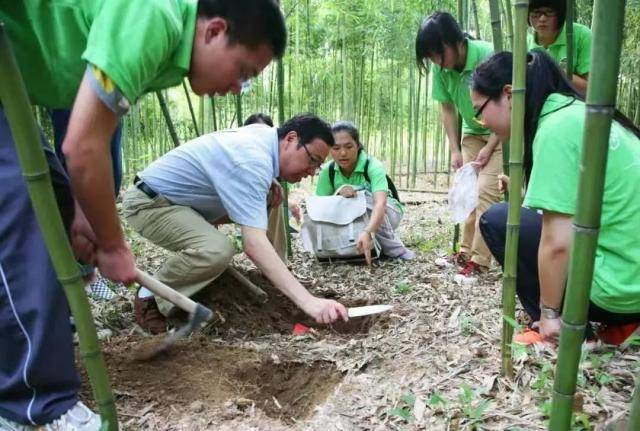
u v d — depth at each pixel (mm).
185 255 2779
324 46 7219
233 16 1573
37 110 3590
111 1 1437
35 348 1545
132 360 2357
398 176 8391
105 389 1425
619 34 1031
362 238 3904
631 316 2240
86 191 1520
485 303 3043
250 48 1621
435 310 3020
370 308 2582
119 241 1733
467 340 2535
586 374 2074
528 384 2070
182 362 2381
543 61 2174
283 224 3867
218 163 2666
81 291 1337
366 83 7898
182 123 7121
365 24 6727
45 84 1665
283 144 2846
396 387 2152
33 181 1227
